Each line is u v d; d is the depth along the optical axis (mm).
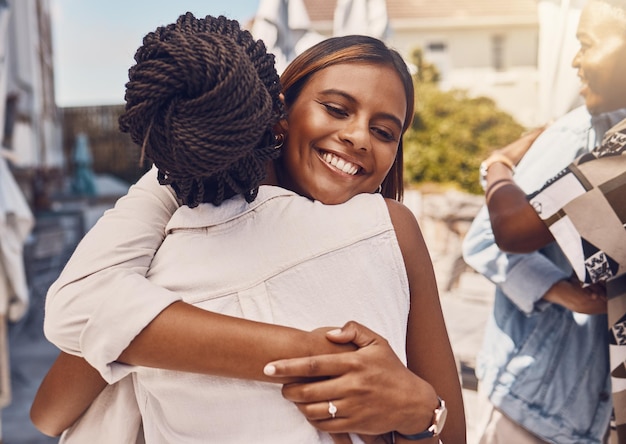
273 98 917
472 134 10445
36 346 5383
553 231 1220
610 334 1269
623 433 1252
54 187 10281
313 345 838
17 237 3396
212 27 869
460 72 14008
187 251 913
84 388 987
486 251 1630
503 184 1476
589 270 1188
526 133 1703
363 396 830
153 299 840
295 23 3264
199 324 828
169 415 906
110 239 926
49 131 9695
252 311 879
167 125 758
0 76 3463
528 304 1543
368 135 981
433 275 1024
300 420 865
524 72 13516
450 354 1044
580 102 1563
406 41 14219
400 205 1021
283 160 1062
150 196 1012
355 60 998
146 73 752
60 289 884
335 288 897
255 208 928
